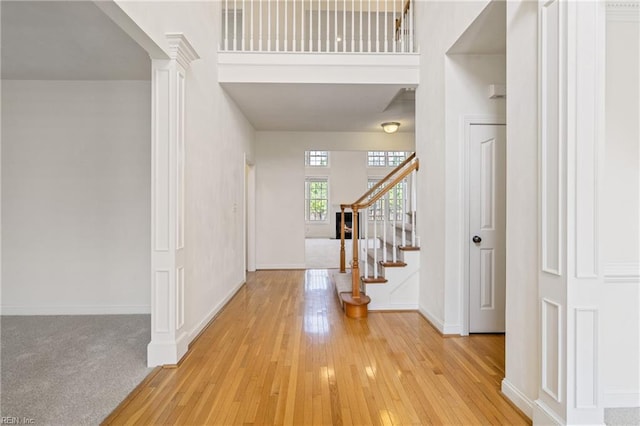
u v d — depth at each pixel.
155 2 2.31
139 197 3.78
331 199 13.48
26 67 3.37
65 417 1.87
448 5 3.01
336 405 1.99
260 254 6.39
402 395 2.10
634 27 1.99
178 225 2.60
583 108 1.58
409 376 2.34
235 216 4.62
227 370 2.43
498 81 3.12
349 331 3.21
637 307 2.00
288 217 6.41
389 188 3.84
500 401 2.04
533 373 1.85
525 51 1.91
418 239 3.90
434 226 3.39
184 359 2.60
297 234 6.42
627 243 1.99
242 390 2.16
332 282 5.34
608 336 2.00
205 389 2.17
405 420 1.86
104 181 3.76
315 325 3.38
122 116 3.75
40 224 3.74
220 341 2.96
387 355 2.68
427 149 3.59
